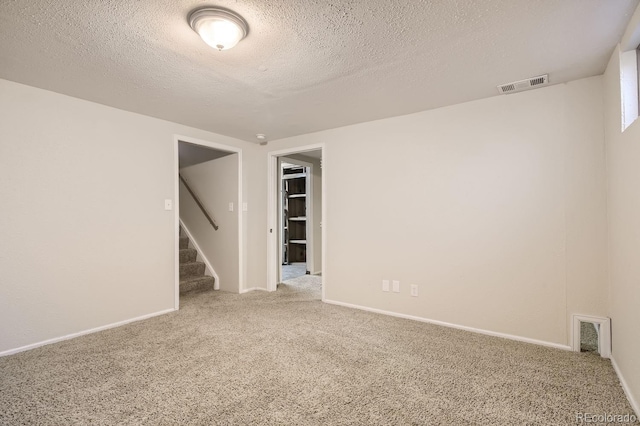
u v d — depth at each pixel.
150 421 1.59
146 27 1.71
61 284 2.64
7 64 2.12
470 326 2.85
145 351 2.41
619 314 2.03
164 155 3.38
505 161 2.69
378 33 1.78
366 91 2.60
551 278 2.50
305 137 3.98
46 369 2.12
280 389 1.88
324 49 1.95
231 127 3.67
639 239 1.65
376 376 2.03
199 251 4.72
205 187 4.64
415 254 3.15
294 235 7.18
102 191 2.90
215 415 1.64
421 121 3.12
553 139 2.49
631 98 1.86
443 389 1.88
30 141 2.49
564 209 2.45
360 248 3.52
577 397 1.79
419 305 3.13
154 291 3.28
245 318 3.19
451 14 1.61
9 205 2.38
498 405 1.72
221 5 1.54
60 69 2.20
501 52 1.99
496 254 2.73
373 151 3.42
